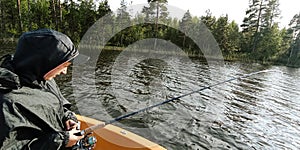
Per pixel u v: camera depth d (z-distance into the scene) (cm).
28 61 126
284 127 659
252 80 1445
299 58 3516
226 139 530
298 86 1412
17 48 130
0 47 1719
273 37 3612
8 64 128
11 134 110
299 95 1135
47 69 131
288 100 997
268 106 863
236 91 1059
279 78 1709
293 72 2372
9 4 2608
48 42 129
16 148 114
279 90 1213
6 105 113
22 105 117
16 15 2580
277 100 976
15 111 114
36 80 131
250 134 579
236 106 807
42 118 126
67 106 194
